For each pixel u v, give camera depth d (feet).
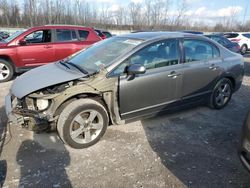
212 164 11.09
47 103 11.39
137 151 11.94
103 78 12.03
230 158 11.55
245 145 9.45
